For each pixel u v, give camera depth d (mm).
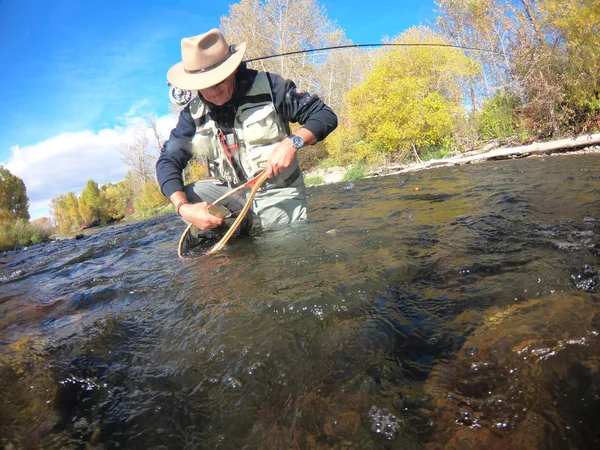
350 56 23453
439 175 6031
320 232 2531
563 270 1331
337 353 1105
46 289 2576
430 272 1540
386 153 11281
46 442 958
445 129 10461
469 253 1692
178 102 2662
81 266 3289
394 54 10555
